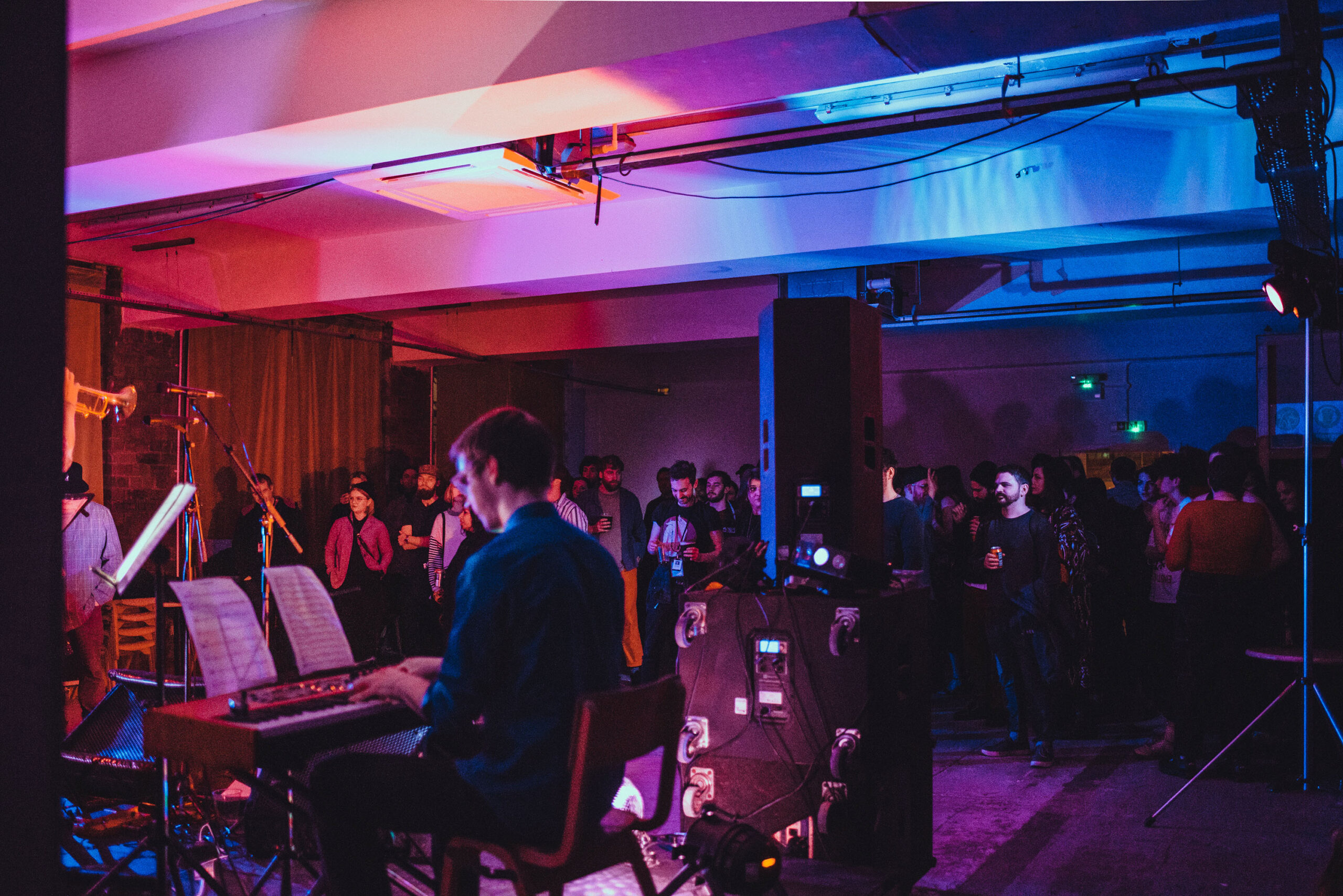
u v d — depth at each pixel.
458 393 10.73
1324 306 4.76
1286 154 4.26
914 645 3.23
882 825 3.06
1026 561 4.88
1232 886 3.25
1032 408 10.13
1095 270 8.24
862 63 3.59
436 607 7.42
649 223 6.71
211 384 8.31
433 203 5.77
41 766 1.15
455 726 2.00
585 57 3.64
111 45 4.47
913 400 10.61
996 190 5.80
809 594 3.02
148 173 4.79
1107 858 3.53
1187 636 4.70
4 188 1.13
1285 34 3.62
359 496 7.86
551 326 10.08
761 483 3.54
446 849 2.08
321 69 4.14
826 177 6.21
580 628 2.06
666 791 2.21
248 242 7.48
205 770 3.79
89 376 7.39
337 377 9.42
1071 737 5.62
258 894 2.92
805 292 7.82
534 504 2.21
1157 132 5.39
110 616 6.41
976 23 3.25
